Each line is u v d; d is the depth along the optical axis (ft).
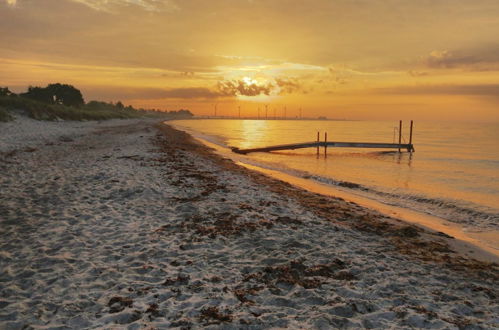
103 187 42.70
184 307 17.97
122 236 27.89
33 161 60.54
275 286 20.75
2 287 19.38
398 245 29.73
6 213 32.07
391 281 22.03
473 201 52.11
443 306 19.12
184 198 40.11
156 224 31.01
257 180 58.39
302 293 19.80
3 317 16.43
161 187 44.73
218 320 16.74
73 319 16.48
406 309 18.40
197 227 30.55
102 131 156.87
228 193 44.27
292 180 67.41
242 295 19.43
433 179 75.87
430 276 23.36
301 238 29.25
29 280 20.26
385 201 51.96
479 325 17.07
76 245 25.62
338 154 139.13
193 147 113.39
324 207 42.27
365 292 20.33
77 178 47.32
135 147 90.58
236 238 28.63
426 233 34.24
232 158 98.58
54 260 22.90
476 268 25.50
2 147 75.51
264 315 17.38
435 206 49.73
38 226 29.14
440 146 188.34
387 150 160.86
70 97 296.71
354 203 47.19
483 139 257.75
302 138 229.86
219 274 22.12
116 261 23.39
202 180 51.65
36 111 176.35
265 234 29.76
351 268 23.76
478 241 34.01
